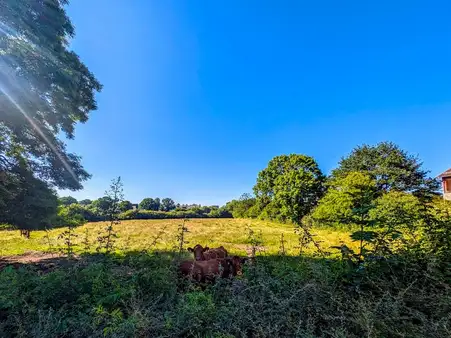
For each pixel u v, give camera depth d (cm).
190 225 1988
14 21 571
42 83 684
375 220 281
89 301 239
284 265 301
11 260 687
